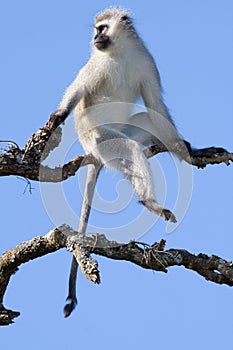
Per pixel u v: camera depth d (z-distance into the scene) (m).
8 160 20.94
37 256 21.08
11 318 20.56
